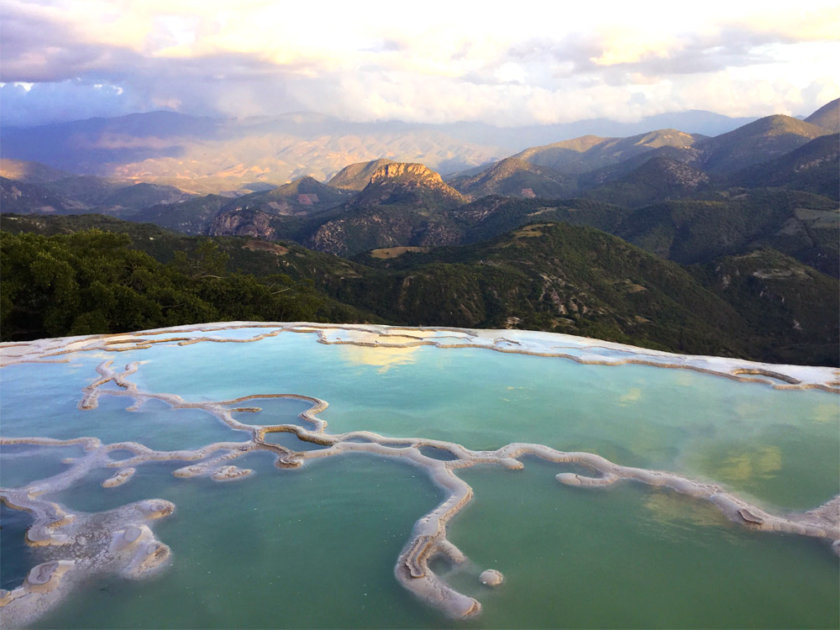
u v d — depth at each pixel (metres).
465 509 4.20
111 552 3.61
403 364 8.50
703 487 4.51
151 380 7.64
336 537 3.84
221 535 3.86
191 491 4.47
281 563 3.55
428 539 3.73
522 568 3.50
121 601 3.18
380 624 3.01
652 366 8.42
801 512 4.16
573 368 8.32
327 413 6.29
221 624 3.01
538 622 3.02
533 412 6.37
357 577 3.40
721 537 3.87
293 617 3.06
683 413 6.38
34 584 3.29
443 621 3.03
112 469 4.84
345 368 8.25
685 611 3.13
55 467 4.93
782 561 3.60
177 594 3.24
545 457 5.08
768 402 6.79
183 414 6.25
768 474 4.81
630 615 3.09
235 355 9.05
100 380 7.53
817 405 6.69
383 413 6.31
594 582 3.37
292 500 4.33
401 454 5.09
